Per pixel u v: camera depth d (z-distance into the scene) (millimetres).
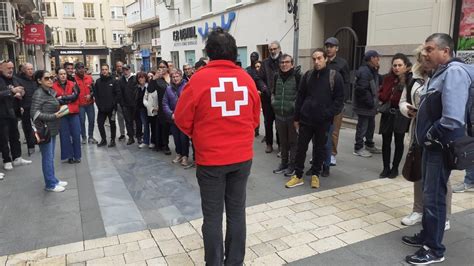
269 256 3320
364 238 3611
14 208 4551
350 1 9602
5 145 6164
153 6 27672
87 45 44594
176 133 6383
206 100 2648
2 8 11367
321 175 5496
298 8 10344
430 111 2963
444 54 2898
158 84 7035
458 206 4285
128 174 5938
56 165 6562
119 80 8062
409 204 4398
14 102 6875
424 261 3113
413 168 3670
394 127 5074
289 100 5375
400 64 4812
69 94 6594
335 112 4680
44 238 3758
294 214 4180
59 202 4734
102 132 8156
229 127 2717
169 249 3477
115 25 45688
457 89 2725
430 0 6922
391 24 7758
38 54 27359
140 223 4062
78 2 43781
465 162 2832
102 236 3770
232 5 14367
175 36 21453
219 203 2816
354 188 4969
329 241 3566
